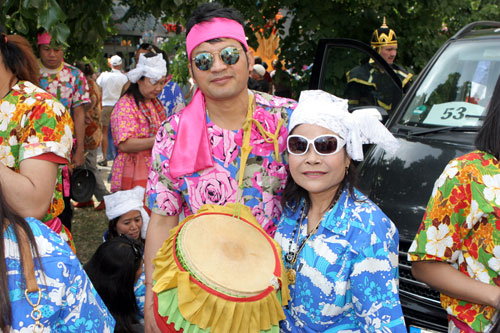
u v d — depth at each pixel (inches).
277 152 83.0
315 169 71.8
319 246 72.2
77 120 200.2
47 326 55.2
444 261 73.4
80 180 219.0
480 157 70.8
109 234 152.2
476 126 128.4
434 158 118.6
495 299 69.0
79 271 58.9
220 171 82.3
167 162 84.0
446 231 72.0
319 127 71.9
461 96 139.2
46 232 58.7
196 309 65.0
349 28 248.1
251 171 82.7
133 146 159.8
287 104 86.2
